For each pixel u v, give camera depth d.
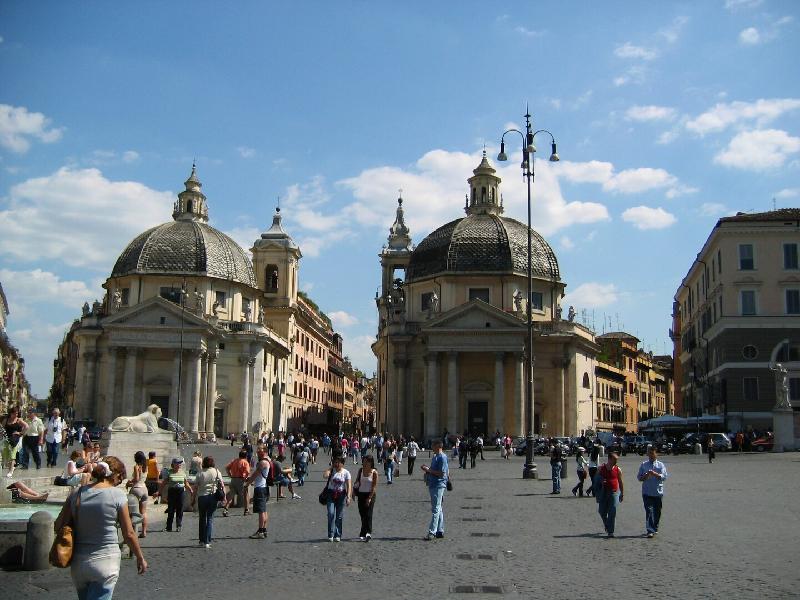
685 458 46.81
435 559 14.16
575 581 12.11
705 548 15.04
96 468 8.47
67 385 107.38
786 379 50.53
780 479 30.67
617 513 20.70
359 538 17.00
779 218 58.69
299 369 95.81
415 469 43.19
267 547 16.06
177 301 69.44
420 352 68.75
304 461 32.84
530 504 23.73
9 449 23.78
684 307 81.12
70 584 12.47
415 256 71.25
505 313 63.56
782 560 13.73
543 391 66.62
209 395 67.62
